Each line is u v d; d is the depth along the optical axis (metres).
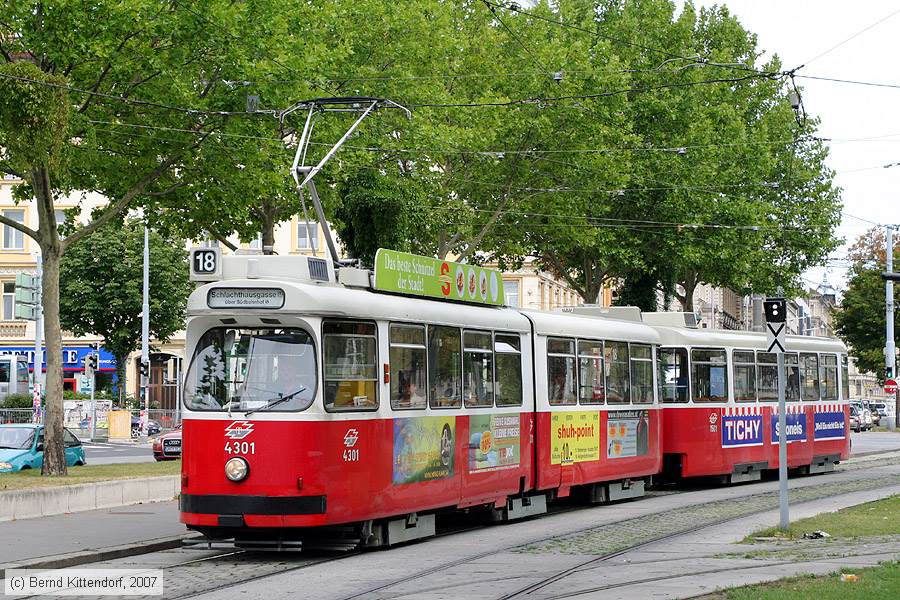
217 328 16.17
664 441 27.62
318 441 15.57
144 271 59.47
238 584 13.70
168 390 68.25
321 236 67.00
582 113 41.25
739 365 29.48
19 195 30.05
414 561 15.70
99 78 26.34
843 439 34.62
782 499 18.48
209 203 30.88
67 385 72.31
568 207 44.44
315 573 14.61
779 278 57.50
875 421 90.38
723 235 50.31
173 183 30.61
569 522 20.98
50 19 24.78
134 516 21.27
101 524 19.89
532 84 40.66
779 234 55.94
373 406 16.61
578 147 42.06
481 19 42.28
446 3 39.97
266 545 15.72
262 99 27.92
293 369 15.77
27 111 22.64
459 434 18.80
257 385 15.80
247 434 15.59
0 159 26.09
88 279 65.38
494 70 40.94
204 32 26.25
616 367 24.53
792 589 12.26
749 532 18.81
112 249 64.75
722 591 12.30
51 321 26.03
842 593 11.86
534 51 41.59
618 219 49.28
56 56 25.00
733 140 51.00
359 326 16.47
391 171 36.91
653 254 50.00
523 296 69.56
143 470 28.31
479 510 20.62
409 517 17.72
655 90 48.28
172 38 26.41
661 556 15.91
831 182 58.00
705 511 22.58
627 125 45.41
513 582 13.60
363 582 13.73
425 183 39.19
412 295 18.16
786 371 31.59
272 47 27.67
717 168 50.47
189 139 28.38
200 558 16.42
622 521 20.88
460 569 14.83
